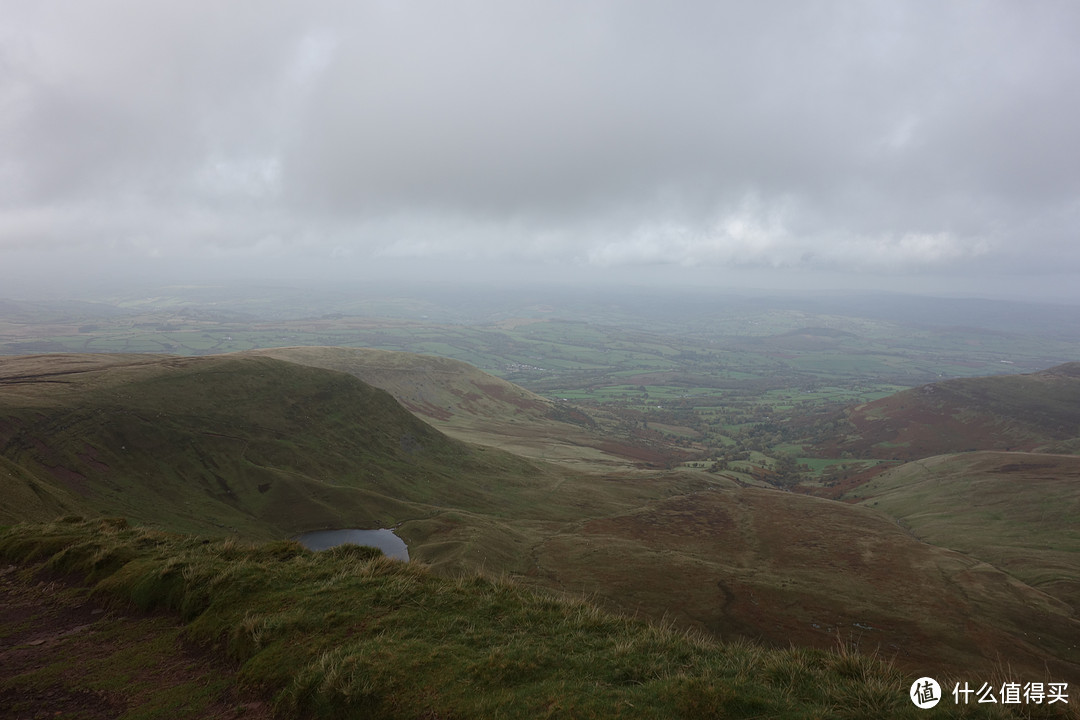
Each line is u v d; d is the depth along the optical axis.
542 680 11.47
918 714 10.16
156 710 11.04
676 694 10.63
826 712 10.27
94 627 14.88
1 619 15.43
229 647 13.19
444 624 14.07
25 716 10.85
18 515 46.84
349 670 11.35
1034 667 68.06
